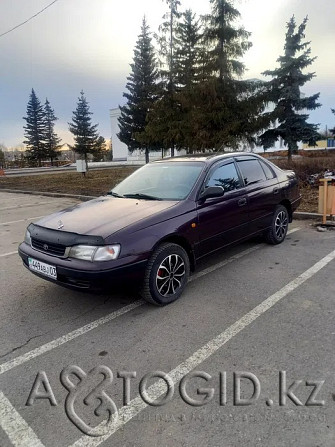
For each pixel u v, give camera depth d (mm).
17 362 2656
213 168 4277
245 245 5449
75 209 3908
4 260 5273
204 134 15328
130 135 31094
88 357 2686
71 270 3051
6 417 2109
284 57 18281
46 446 1891
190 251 3758
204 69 15625
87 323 3209
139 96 31000
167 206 3650
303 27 17766
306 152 28359
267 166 5348
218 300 3566
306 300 3484
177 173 4285
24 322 3279
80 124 47594
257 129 15844
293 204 5688
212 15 15266
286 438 1866
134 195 4152
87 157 49562
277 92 17812
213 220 3992
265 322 3086
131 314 3342
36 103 52344
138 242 3178
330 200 6355
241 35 15281
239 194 4457
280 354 2602
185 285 3691
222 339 2842
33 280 4375
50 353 2760
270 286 3871
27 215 9211
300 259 4715
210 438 1892
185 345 2781
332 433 1889
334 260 4609
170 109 18922
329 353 2588
